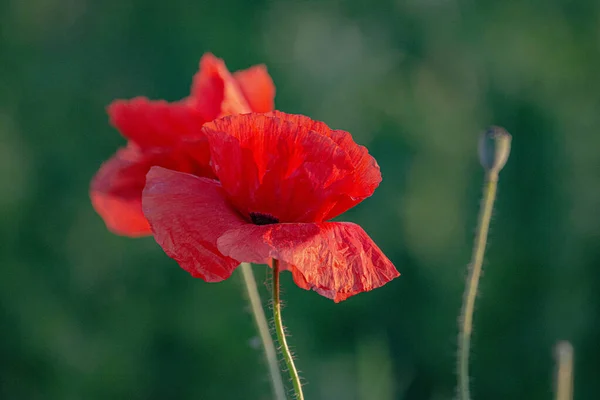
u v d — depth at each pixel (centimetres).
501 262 162
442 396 153
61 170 178
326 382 142
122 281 170
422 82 183
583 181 164
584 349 154
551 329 156
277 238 63
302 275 65
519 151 170
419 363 157
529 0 182
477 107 177
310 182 65
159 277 169
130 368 163
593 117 169
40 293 167
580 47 175
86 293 169
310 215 66
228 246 63
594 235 161
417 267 162
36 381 164
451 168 169
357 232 65
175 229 64
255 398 158
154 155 70
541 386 154
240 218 65
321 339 156
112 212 72
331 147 65
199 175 70
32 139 179
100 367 163
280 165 65
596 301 158
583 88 173
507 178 169
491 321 158
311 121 65
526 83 175
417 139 173
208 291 166
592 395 152
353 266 64
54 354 163
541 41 177
